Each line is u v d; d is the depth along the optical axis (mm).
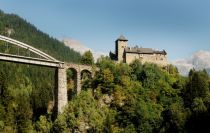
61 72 130000
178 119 118375
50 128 120500
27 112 137250
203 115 119500
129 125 119250
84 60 162875
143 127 118438
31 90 179500
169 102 132500
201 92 134875
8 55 123688
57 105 126125
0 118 132875
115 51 174625
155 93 134875
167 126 118562
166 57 170000
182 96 136750
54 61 129875
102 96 128750
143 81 138500
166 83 140625
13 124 132000
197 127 117688
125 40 171125
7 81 175000
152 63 153125
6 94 147250
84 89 134125
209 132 116750
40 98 153500
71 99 132250
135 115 120625
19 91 171625
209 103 127812
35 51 130500
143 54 167875
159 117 122438
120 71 136250
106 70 132500
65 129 115125
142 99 130250
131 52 167000
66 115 118375
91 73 136250
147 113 121750
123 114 122750
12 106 139875
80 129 115375
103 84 131125
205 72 164875
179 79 148250
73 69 134375
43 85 181875
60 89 128000
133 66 144500
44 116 126562
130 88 132500
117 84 132625
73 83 142875
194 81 137500
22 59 126125
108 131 113250
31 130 127000
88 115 118125
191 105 128250
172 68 162000
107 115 118438
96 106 124062
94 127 115062
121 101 127750
